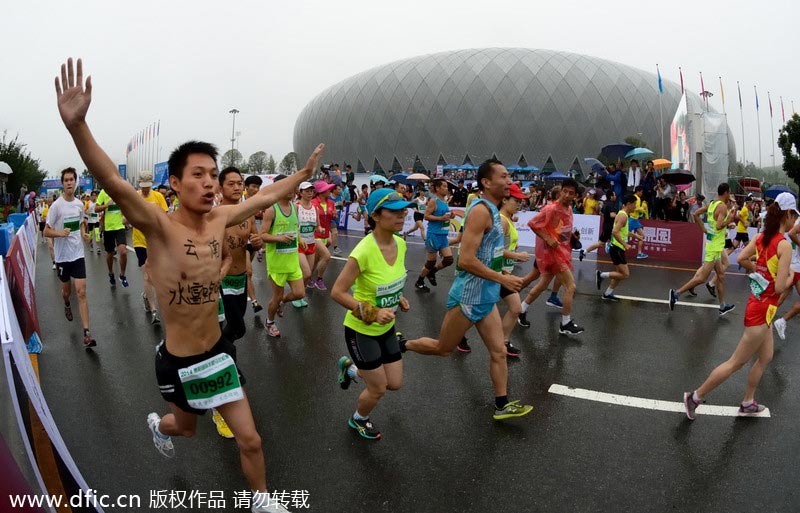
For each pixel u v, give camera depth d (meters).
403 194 12.45
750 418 4.29
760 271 4.01
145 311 7.76
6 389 4.57
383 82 75.44
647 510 3.08
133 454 3.68
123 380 5.05
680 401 4.61
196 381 2.70
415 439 3.90
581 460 3.62
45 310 7.84
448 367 5.41
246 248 4.96
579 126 68.12
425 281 10.17
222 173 4.87
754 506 3.13
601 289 9.50
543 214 6.25
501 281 3.80
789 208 3.89
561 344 6.20
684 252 13.50
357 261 3.54
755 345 4.04
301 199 7.94
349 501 3.14
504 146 69.06
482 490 3.26
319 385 4.94
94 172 2.23
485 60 71.56
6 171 23.86
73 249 6.09
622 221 8.35
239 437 2.78
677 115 21.30
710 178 19.30
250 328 6.89
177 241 2.58
